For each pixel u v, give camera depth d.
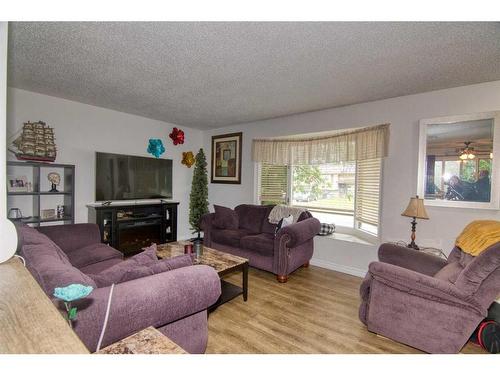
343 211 3.86
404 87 2.73
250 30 1.74
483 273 1.56
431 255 2.27
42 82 2.79
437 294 1.67
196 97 3.18
